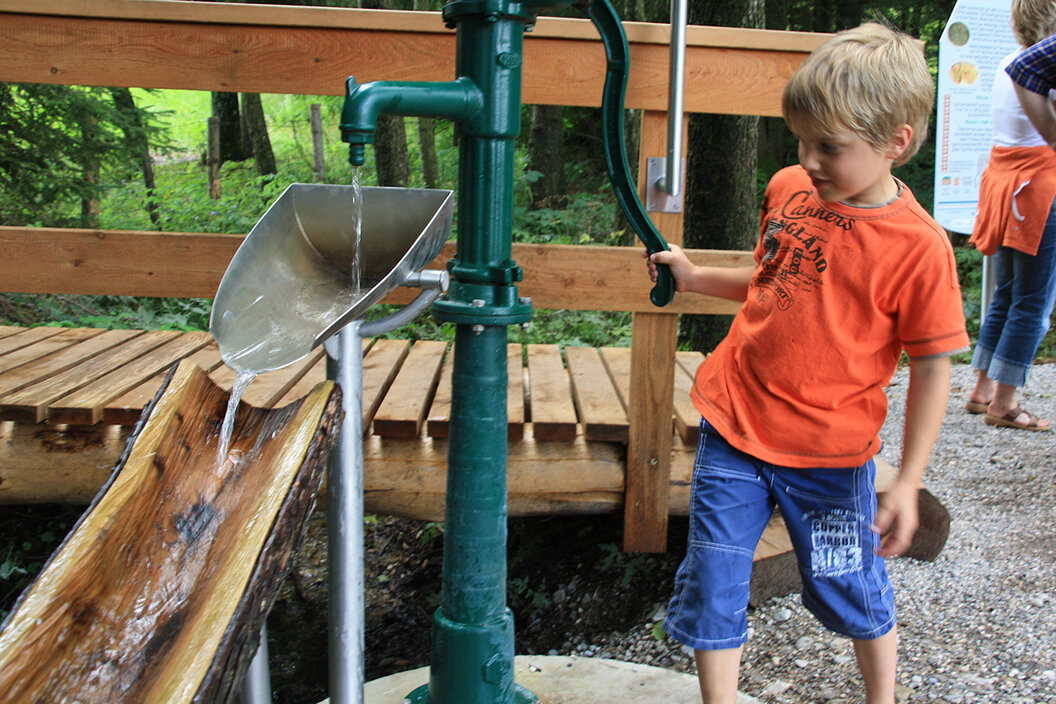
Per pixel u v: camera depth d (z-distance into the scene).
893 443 4.16
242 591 1.11
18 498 2.72
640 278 2.73
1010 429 4.21
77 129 6.91
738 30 2.58
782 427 1.80
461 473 1.72
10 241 2.79
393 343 3.89
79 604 1.14
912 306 1.69
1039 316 4.03
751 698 2.12
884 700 1.91
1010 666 2.37
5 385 2.77
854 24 11.02
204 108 21.02
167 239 2.80
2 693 1.01
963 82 4.71
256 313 1.56
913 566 2.91
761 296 1.85
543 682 2.19
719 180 5.50
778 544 2.77
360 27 2.62
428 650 3.04
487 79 1.58
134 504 1.28
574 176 12.66
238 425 1.50
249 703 1.46
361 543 1.57
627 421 2.78
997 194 4.04
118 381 2.91
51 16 2.60
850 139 1.61
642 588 2.94
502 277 1.64
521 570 3.25
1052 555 2.94
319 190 1.68
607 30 1.82
